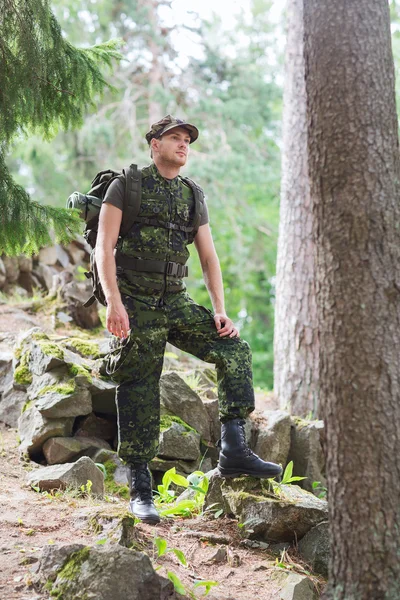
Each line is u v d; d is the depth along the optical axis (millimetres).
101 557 3025
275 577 3502
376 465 2879
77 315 7570
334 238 3002
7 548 3305
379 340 2916
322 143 3072
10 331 7031
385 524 2865
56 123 4629
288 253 8227
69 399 5156
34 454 5125
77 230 4227
